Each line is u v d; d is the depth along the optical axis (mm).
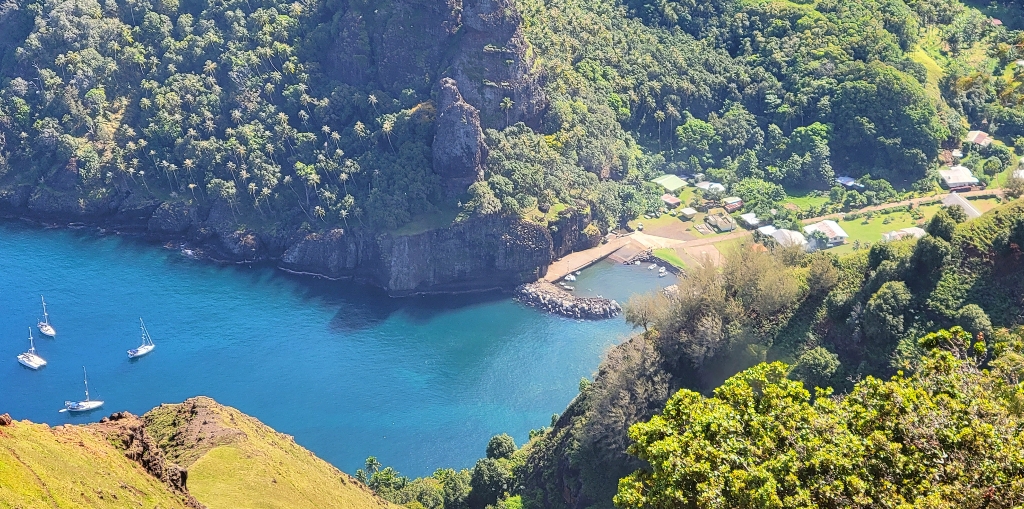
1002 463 75250
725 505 80750
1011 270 170875
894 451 79000
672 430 92625
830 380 168750
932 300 170000
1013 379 95625
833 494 77688
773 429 88938
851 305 179500
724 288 192875
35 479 93812
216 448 146000
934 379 89875
